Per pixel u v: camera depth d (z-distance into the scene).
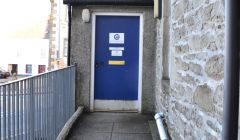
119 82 8.20
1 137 3.41
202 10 3.35
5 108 3.45
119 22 8.12
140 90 8.12
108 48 8.15
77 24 8.05
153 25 8.00
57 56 19.17
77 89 8.11
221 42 2.80
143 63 8.05
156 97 7.65
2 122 3.42
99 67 8.17
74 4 7.93
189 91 3.86
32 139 4.38
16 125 3.81
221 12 2.79
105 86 8.21
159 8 6.80
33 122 4.42
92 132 6.54
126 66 8.18
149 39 8.02
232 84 1.91
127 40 8.14
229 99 1.92
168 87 5.52
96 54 8.16
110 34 8.13
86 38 8.05
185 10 4.05
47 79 5.14
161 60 6.65
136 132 6.57
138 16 8.09
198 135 3.48
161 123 4.88
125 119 7.55
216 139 2.93
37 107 4.62
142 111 8.08
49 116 5.28
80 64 8.09
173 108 4.80
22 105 3.98
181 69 4.26
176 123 4.55
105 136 6.30
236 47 1.90
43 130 4.92
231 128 1.93
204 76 3.28
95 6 8.00
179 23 4.39
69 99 7.10
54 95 5.60
